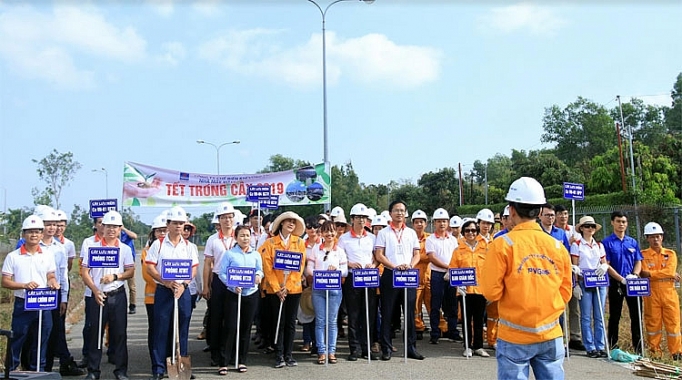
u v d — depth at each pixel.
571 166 54.91
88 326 7.82
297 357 9.09
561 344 4.58
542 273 4.55
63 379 7.80
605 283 8.77
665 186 27.31
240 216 10.60
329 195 16.72
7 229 24.22
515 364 4.54
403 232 8.93
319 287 8.32
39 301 7.21
